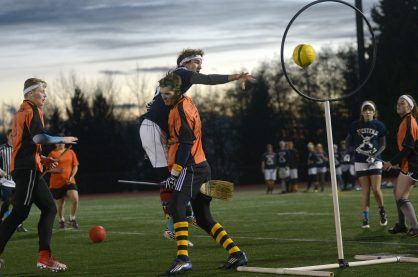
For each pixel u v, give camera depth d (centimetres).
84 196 6625
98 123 7944
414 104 1756
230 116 8594
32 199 1372
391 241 1723
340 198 3675
